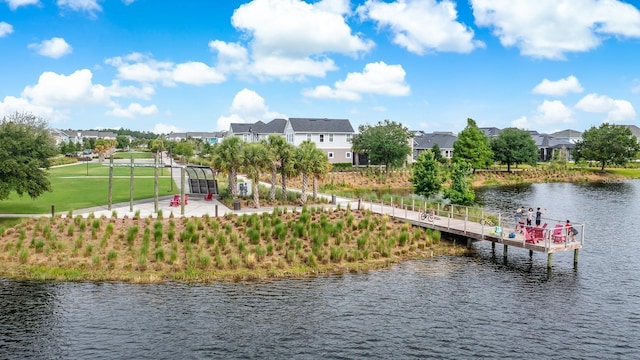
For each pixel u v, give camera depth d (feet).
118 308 75.56
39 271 90.17
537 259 107.65
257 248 98.89
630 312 76.74
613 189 258.98
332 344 64.75
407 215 136.05
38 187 121.60
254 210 137.49
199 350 62.59
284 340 65.67
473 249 115.55
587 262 105.19
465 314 75.31
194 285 86.07
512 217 161.99
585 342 66.03
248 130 400.26
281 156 151.84
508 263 104.01
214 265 94.73
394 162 278.67
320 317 73.36
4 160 114.62
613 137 347.36
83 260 94.73
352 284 88.53
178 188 199.00
